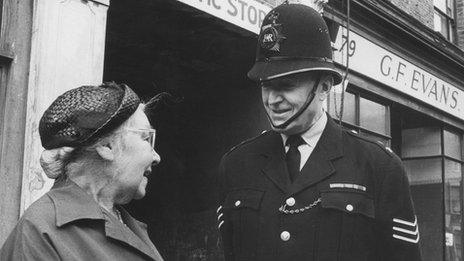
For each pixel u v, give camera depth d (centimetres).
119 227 150
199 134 631
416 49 805
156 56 586
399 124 894
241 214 229
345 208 213
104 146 152
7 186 323
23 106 333
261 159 236
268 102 221
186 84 632
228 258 238
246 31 505
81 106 148
